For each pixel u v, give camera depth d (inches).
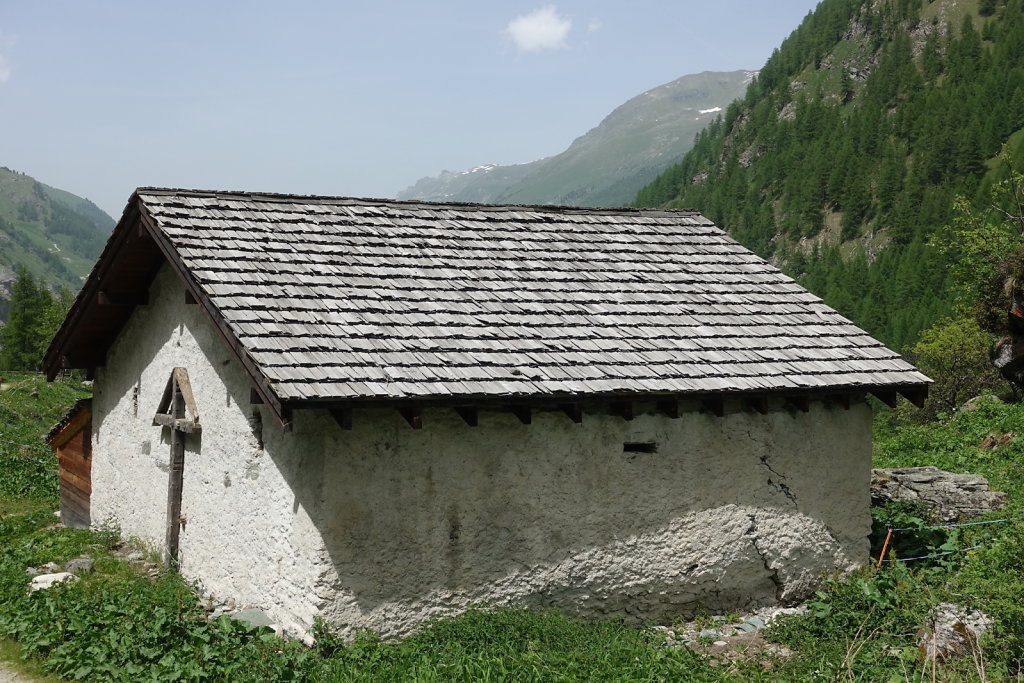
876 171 4928.6
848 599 401.4
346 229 454.3
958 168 4394.7
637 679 292.7
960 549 462.9
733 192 5531.5
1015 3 5561.0
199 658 307.6
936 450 803.4
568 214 542.0
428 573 356.5
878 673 309.9
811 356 451.8
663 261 513.3
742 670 320.8
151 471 476.1
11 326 2532.0
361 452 343.9
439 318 395.9
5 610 360.2
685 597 416.2
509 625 339.0
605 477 398.6
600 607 394.9
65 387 1354.6
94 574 430.9
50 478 724.0
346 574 339.0
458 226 491.5
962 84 4943.4
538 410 385.1
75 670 305.6
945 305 2856.8
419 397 333.7
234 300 364.8
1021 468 655.1
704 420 423.5
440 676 293.3
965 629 311.0
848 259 4443.9
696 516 418.9
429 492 358.3
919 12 6279.5
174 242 395.5
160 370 470.3
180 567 438.6
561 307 434.3
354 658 316.2
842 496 459.8
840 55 6432.1
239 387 390.0
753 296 500.4
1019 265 411.8
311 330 358.6
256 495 376.2
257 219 441.4
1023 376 395.5
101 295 481.7
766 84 6663.4
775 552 438.0
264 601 367.6
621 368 396.2
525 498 379.9
